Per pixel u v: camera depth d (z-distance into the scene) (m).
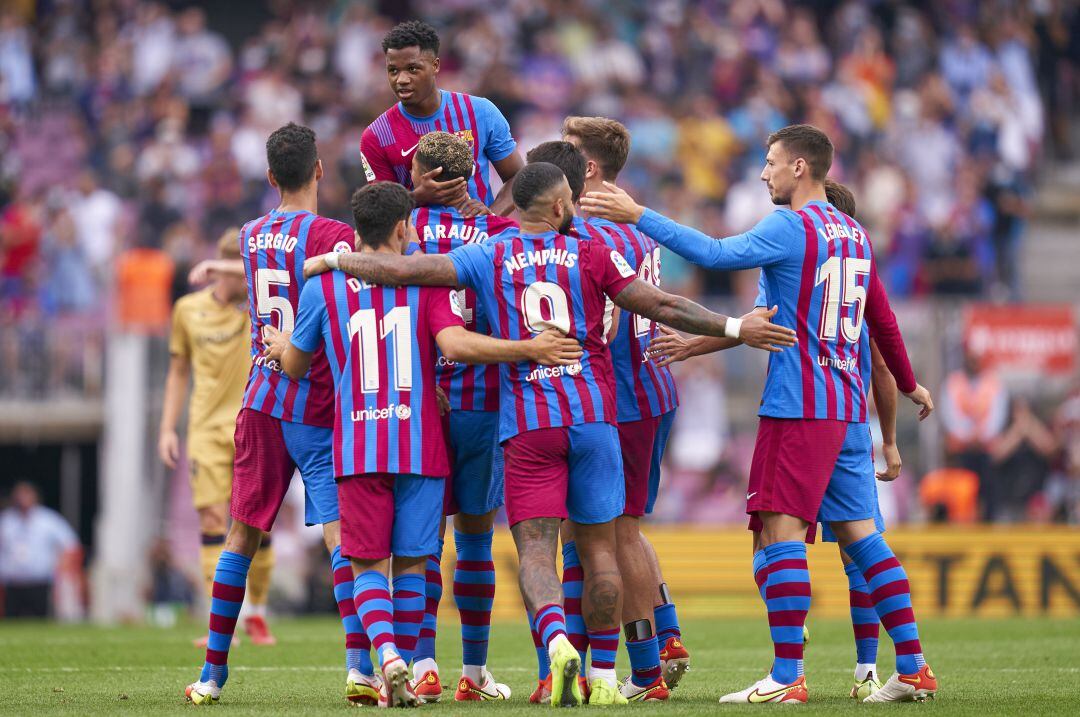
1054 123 84.44
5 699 20.70
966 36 80.69
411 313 19.42
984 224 72.81
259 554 31.72
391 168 23.12
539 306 19.31
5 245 68.44
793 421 19.83
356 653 19.97
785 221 19.98
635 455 21.14
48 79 79.25
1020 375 55.94
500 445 20.00
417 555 19.38
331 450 20.41
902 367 21.38
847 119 77.38
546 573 18.95
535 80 78.50
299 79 79.38
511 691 22.56
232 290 32.03
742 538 47.81
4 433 60.59
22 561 56.12
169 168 72.44
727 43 80.06
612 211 19.83
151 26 80.50
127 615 53.41
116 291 57.00
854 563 21.34
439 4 82.94
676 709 18.27
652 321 21.47
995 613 46.44
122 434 56.47
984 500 55.28
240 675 24.95
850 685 23.28
